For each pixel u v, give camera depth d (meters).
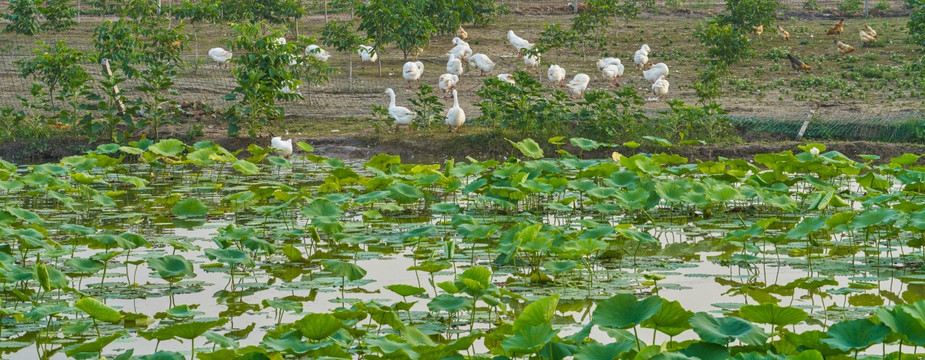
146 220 14.44
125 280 11.01
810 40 34.97
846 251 12.70
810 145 17.55
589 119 21.44
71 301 10.04
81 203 15.79
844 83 27.81
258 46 21.88
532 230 11.13
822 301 10.15
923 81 26.95
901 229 13.38
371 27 29.44
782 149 20.77
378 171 16.06
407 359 7.07
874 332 6.74
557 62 31.69
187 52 32.22
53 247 11.14
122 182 17.91
